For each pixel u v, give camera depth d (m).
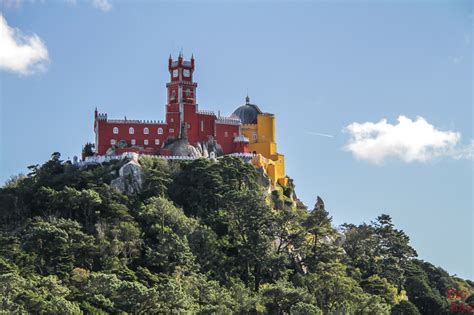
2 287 199.75
